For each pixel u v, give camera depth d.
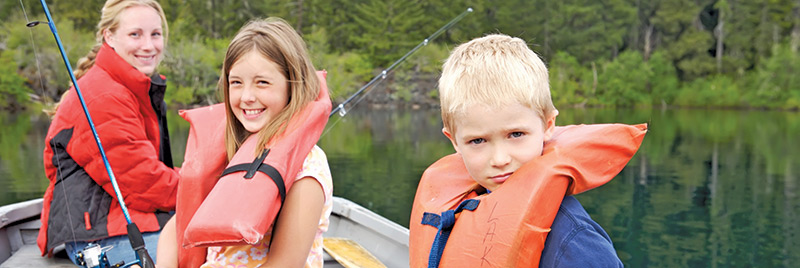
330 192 1.51
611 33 39.81
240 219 1.28
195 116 1.62
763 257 7.00
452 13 36.38
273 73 1.41
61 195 2.28
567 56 38.88
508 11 38.00
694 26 42.53
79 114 2.23
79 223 2.23
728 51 42.91
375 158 14.83
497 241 1.09
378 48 34.50
